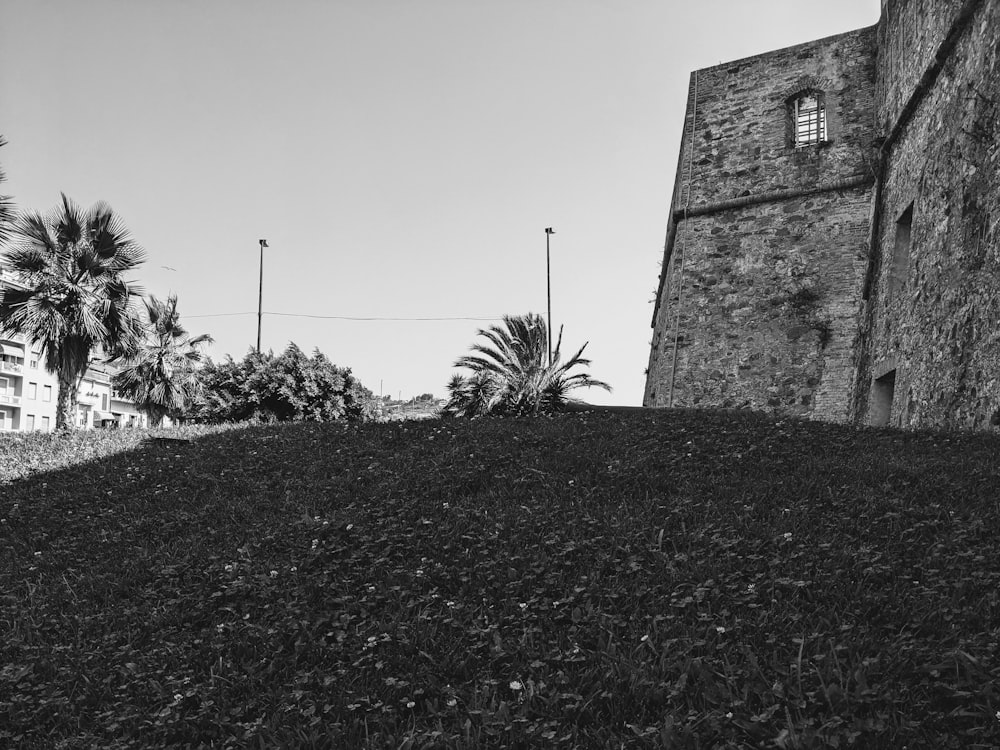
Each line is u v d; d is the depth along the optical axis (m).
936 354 12.71
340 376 31.34
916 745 3.17
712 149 20.50
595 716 3.64
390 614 5.16
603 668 4.02
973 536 5.47
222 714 4.02
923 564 5.08
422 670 4.29
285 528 7.49
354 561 6.30
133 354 24.69
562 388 29.58
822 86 19.30
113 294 23.70
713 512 6.61
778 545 5.64
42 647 5.22
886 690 3.51
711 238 20.11
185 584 6.27
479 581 5.56
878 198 17.42
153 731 3.92
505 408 29.08
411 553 6.41
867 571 4.96
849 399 17.55
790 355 18.44
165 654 4.88
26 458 17.08
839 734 3.20
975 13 12.55
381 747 3.54
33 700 4.39
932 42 14.51
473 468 9.14
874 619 4.36
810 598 4.73
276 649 4.78
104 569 7.06
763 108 19.98
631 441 10.34
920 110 15.05
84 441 18.78
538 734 3.48
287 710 3.98
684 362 19.73
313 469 10.31
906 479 7.22
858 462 8.08
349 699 4.02
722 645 4.11
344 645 4.75
